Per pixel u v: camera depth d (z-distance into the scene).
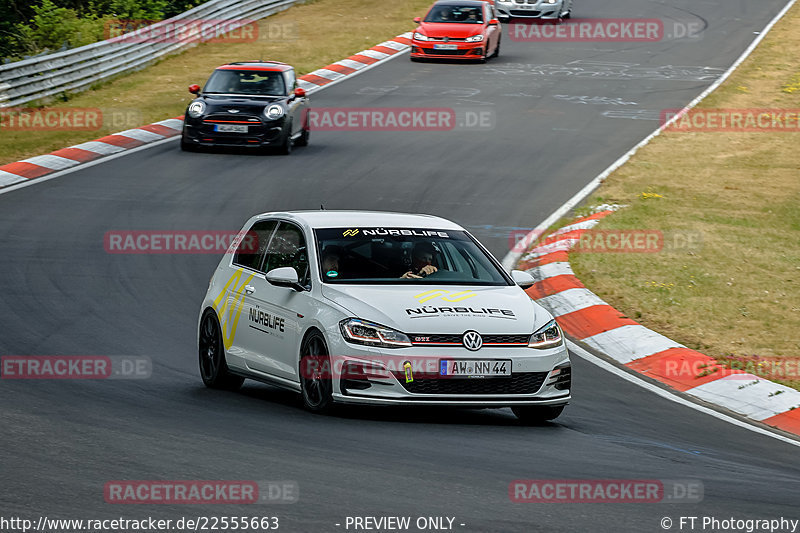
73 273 55.19
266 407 34.34
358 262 34.84
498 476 26.39
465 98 111.69
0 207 69.19
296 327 33.94
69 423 29.84
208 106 86.75
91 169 80.88
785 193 76.81
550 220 70.00
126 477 24.33
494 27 135.00
